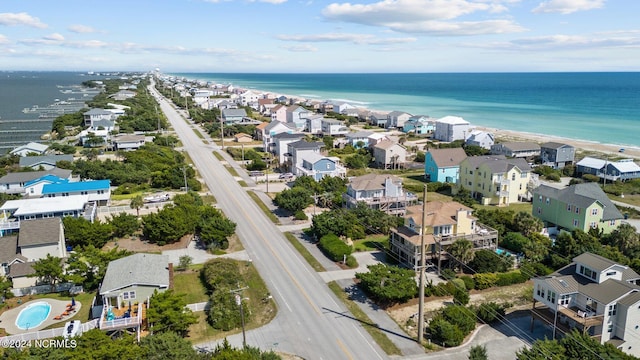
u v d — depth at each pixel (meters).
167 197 88.25
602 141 155.88
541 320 46.75
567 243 60.19
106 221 73.75
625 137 163.25
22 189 89.75
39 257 56.84
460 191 89.00
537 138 161.00
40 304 50.53
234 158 127.31
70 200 75.19
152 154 118.94
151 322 42.69
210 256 63.44
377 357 41.06
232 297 48.12
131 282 46.47
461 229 60.59
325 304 50.56
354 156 121.19
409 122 174.75
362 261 62.00
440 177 101.62
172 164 112.12
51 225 59.38
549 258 59.72
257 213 81.81
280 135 122.88
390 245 64.00
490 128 189.62
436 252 58.78
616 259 55.69
